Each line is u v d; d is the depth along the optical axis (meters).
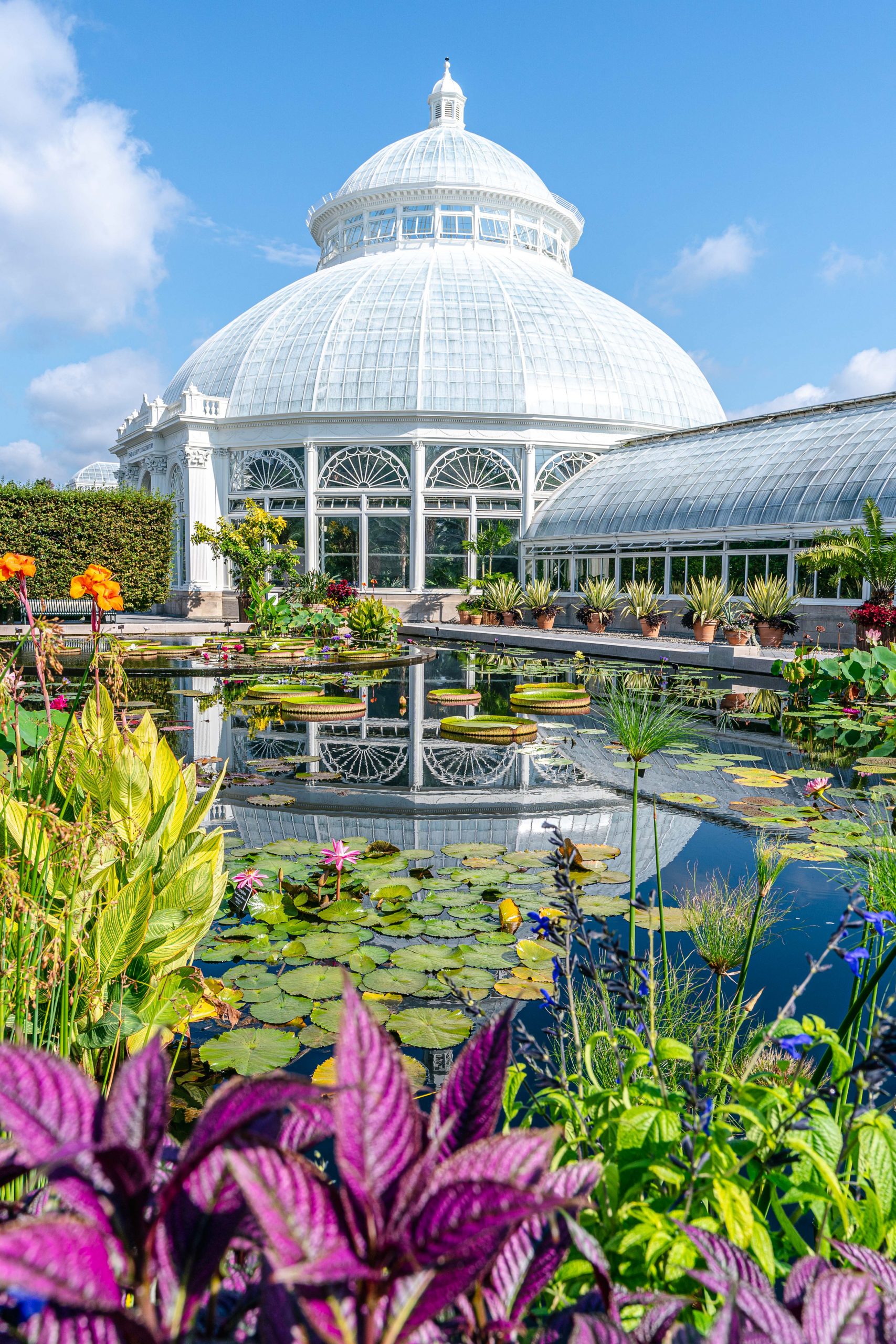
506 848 5.37
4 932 2.20
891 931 2.20
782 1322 0.92
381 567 32.50
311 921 4.11
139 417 39.28
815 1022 1.80
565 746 8.98
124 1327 0.66
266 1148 0.74
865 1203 1.40
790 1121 1.47
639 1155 1.40
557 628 28.67
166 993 2.74
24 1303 0.73
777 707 11.57
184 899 2.77
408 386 33.44
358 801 6.66
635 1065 1.61
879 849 2.50
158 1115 0.80
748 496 22.95
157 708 11.34
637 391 36.09
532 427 32.50
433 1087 2.65
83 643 18.22
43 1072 0.80
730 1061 2.30
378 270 38.09
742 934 3.16
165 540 27.14
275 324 37.00
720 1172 1.36
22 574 2.81
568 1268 1.24
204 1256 0.81
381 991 3.32
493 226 41.88
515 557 32.75
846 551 16.98
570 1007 1.94
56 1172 0.74
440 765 8.01
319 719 10.62
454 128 45.50
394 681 14.52
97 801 2.97
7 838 2.62
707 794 6.87
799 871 4.84
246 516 33.47
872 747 9.01
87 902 2.47
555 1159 1.56
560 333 36.03
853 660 11.15
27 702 8.09
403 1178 0.76
